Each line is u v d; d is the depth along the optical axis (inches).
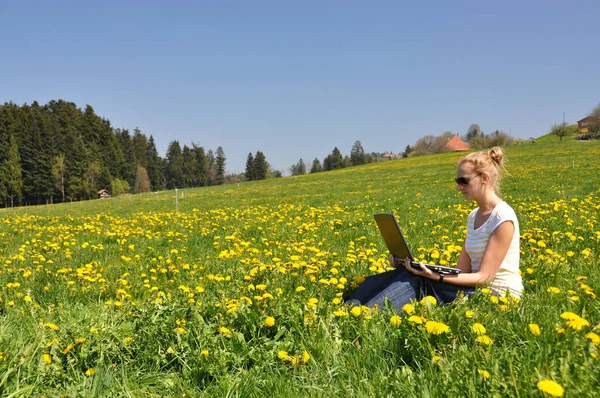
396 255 157.5
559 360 92.4
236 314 137.6
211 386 109.0
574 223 326.6
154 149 6122.1
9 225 574.2
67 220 627.8
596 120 3489.2
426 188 878.4
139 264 273.9
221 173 5994.1
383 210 546.6
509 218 145.9
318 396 97.1
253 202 872.9
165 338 131.3
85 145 4372.5
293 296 161.2
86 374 115.7
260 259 253.1
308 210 600.1
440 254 226.4
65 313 171.5
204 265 253.8
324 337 121.1
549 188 666.8
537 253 224.8
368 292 155.6
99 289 212.1
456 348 105.9
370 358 111.9
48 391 107.6
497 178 152.5
